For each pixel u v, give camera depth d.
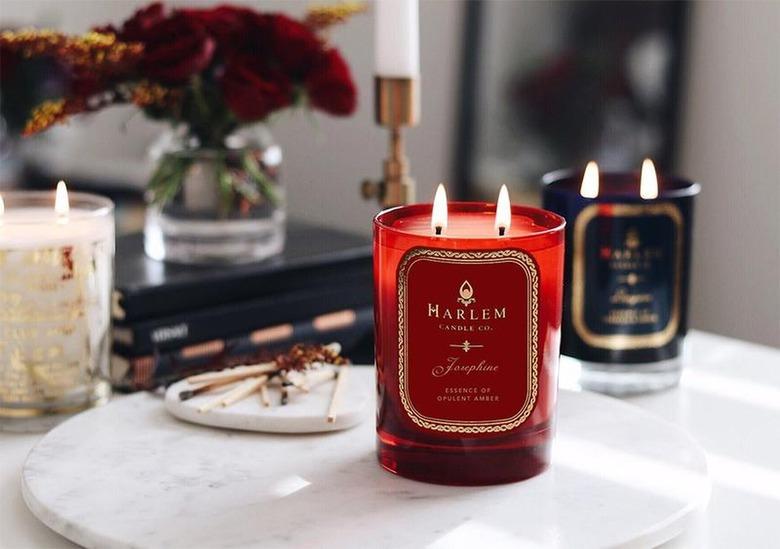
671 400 0.73
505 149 1.56
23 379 0.67
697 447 0.62
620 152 1.51
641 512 0.53
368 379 0.71
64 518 0.52
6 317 0.66
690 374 0.79
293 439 0.63
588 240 0.71
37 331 0.67
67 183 1.38
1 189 1.31
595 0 1.49
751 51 1.46
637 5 1.50
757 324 1.49
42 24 1.44
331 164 1.62
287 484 0.56
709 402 0.73
